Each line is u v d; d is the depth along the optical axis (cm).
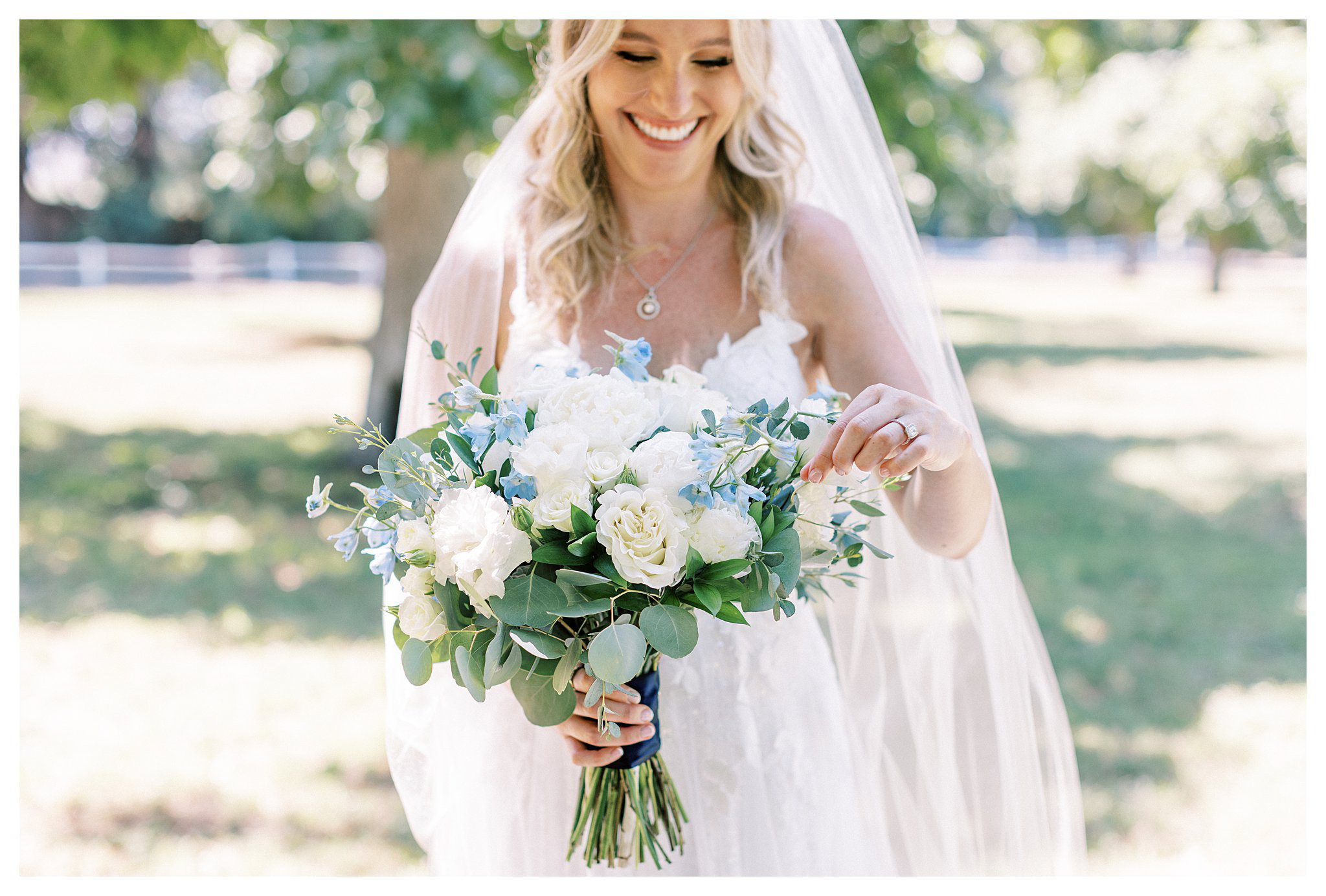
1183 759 394
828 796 182
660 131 180
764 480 147
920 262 194
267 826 346
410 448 147
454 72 534
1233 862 329
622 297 190
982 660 192
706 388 179
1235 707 435
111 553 618
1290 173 1944
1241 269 3325
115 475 803
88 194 2883
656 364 188
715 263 191
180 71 713
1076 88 1653
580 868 179
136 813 353
